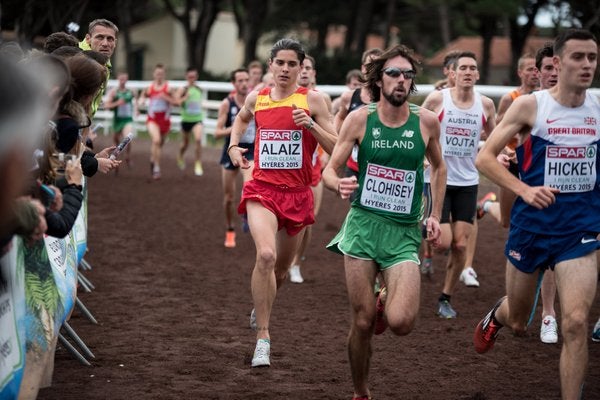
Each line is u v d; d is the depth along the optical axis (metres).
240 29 52.56
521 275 7.03
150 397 7.07
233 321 9.80
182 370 7.86
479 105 10.89
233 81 14.83
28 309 5.49
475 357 8.61
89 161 7.45
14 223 4.62
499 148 6.79
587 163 6.73
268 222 8.52
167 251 14.08
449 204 10.52
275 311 10.35
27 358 5.48
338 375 7.86
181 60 65.06
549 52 9.63
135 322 9.62
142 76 64.88
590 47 6.54
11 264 5.09
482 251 14.57
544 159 6.76
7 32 39.25
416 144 7.01
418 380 7.80
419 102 25.59
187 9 48.31
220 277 12.24
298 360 8.30
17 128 3.50
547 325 9.25
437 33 63.25
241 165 9.09
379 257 6.97
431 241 7.43
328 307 10.62
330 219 17.50
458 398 7.33
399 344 9.01
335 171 7.09
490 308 10.78
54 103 5.17
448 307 10.27
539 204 6.49
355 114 7.10
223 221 17.12
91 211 17.95
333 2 50.72
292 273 12.09
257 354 8.06
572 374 6.38
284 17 52.88
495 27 46.34
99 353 8.34
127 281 11.83
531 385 7.75
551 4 42.91
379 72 7.00
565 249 6.72
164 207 18.66
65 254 7.13
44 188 5.32
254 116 8.94
